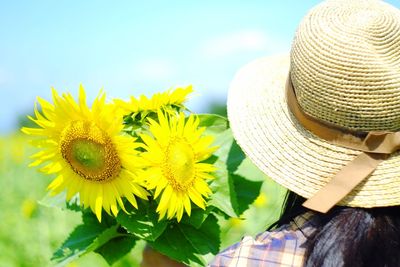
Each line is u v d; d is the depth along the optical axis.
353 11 1.09
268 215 1.79
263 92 1.22
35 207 2.34
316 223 1.07
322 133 1.10
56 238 2.26
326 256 1.02
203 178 1.23
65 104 1.18
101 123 1.17
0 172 2.77
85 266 1.98
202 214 1.25
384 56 1.06
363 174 1.07
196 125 1.21
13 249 2.24
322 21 1.09
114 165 1.19
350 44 1.06
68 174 1.21
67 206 1.28
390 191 1.06
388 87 1.05
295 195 1.14
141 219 1.23
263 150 1.15
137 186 1.20
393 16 1.10
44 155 1.20
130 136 1.21
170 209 1.20
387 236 1.03
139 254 1.53
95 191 1.21
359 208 1.06
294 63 1.10
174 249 1.25
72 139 1.19
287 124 1.15
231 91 1.26
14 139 3.58
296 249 1.06
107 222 1.29
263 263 1.07
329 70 1.06
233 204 1.26
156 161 1.19
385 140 1.07
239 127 1.19
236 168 1.33
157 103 1.23
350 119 1.07
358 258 1.02
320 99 1.08
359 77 1.05
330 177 1.09
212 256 1.25
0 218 2.33
